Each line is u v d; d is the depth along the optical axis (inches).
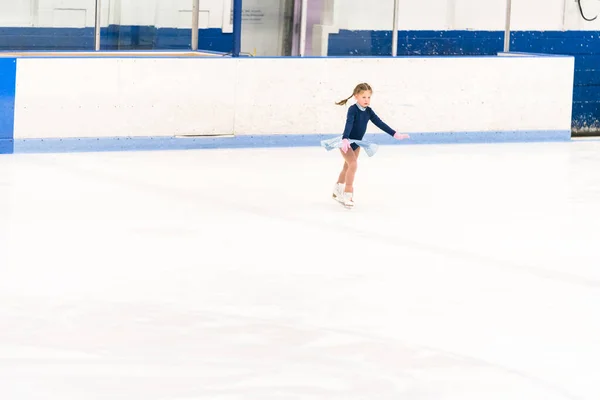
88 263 569.6
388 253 615.2
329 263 587.2
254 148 1026.7
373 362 427.5
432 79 1089.4
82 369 408.5
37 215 683.4
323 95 1049.5
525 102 1129.4
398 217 720.3
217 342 446.6
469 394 395.5
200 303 502.6
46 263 566.6
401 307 505.4
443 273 573.0
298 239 644.7
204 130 1008.2
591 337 466.9
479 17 1261.1
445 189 833.5
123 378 400.2
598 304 520.7
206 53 1090.7
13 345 433.7
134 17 1128.2
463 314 497.0
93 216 687.7
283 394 389.4
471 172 922.1
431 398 390.3
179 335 454.3
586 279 569.0
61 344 437.1
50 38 1095.0
